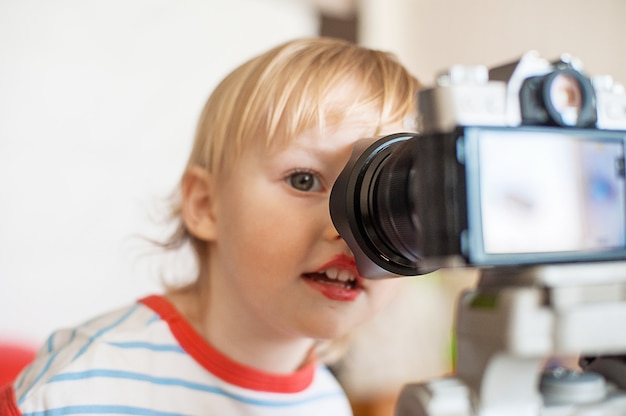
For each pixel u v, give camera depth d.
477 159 0.37
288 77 0.64
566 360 0.97
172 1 1.36
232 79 0.72
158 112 1.35
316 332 0.60
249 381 0.70
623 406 0.44
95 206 1.29
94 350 0.66
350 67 0.66
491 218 0.38
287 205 0.60
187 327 0.71
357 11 1.57
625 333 0.39
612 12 1.84
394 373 1.38
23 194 1.24
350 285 0.61
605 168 0.41
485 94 0.39
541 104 0.40
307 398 0.75
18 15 1.24
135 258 1.22
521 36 1.77
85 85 1.29
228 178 0.65
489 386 0.40
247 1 1.43
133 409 0.63
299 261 0.60
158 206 1.18
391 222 0.46
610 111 0.42
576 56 1.79
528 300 0.38
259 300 0.62
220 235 0.66
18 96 1.24
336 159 0.60
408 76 0.70
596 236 0.40
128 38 1.33
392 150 0.49
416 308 1.42
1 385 1.15
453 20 1.71
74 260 1.27
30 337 1.23
